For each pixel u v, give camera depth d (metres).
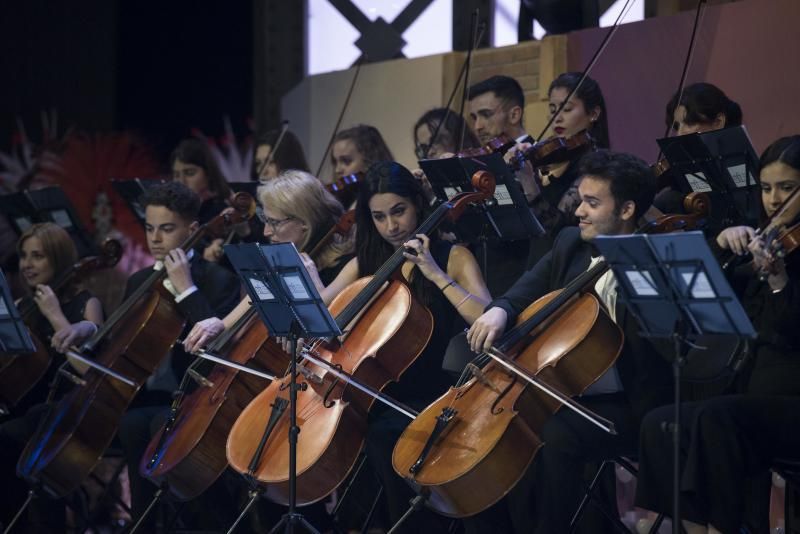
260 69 12.48
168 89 12.85
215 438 6.26
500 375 5.49
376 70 10.44
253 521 6.89
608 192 5.54
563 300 5.50
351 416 5.74
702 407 5.04
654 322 4.79
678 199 6.50
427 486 5.21
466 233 6.55
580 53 8.86
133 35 12.98
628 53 8.54
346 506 6.90
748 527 5.47
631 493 7.75
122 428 6.89
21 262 7.93
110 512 8.68
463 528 6.26
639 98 8.49
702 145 5.98
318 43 12.18
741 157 5.90
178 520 7.53
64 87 13.12
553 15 9.19
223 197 9.28
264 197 6.97
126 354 6.95
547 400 5.38
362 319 6.04
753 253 4.87
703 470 4.98
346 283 6.57
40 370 7.70
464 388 5.53
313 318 5.43
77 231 8.80
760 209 5.57
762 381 5.26
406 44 11.25
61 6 13.15
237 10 12.59
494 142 6.91
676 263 4.52
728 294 4.48
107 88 13.01
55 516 7.36
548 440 5.41
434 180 6.52
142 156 12.76
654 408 5.44
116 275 12.05
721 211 6.11
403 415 6.07
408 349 5.94
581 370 5.37
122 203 12.48
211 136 12.66
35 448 6.93
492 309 5.69
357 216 6.41
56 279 7.86
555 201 6.95
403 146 10.20
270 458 5.70
